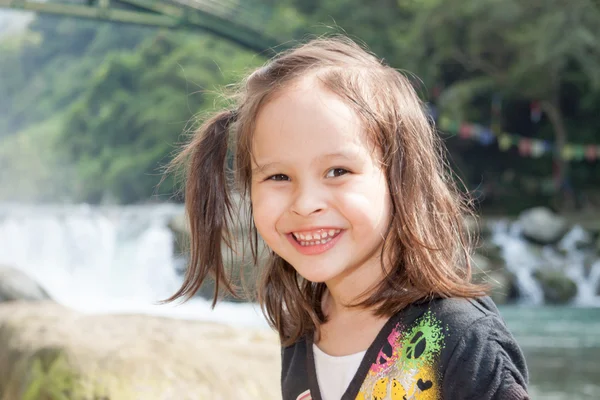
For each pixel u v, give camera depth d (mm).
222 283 1293
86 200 40250
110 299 15008
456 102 21625
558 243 14594
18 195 43531
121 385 2174
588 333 8922
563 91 23484
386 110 1063
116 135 39125
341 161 1022
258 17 20953
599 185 23562
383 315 1076
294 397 1178
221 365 2330
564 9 20172
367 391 1054
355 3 25906
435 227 1099
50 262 17625
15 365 2500
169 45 39125
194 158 1280
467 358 977
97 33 57156
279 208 1061
